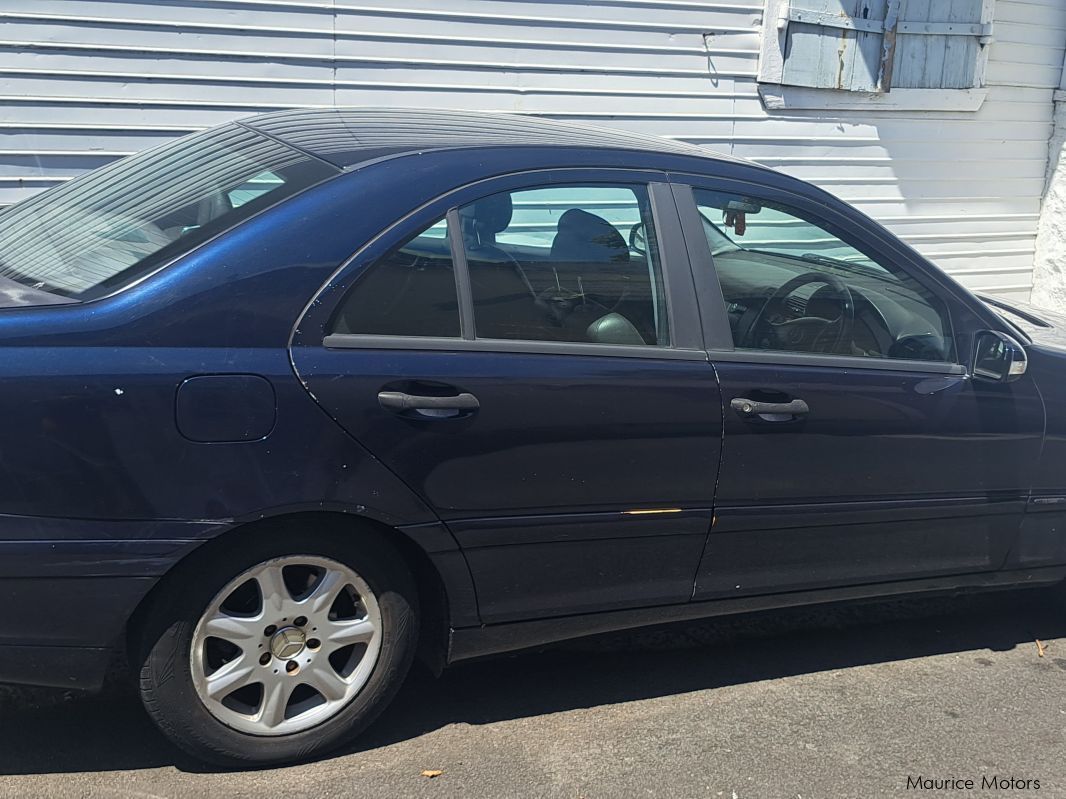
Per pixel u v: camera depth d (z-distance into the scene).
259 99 5.91
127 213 2.96
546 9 6.42
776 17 7.01
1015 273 8.50
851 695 3.52
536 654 3.68
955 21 7.59
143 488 2.51
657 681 3.54
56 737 2.98
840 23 7.21
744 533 3.27
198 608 2.64
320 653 2.84
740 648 3.82
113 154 5.70
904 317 3.55
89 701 3.18
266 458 2.60
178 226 2.78
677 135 6.98
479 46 6.31
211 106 5.82
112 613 2.55
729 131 7.13
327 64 6.00
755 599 3.38
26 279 2.74
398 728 3.15
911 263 3.57
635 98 6.79
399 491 2.76
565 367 2.94
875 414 3.35
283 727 2.84
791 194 3.40
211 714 2.73
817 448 3.28
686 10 6.77
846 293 3.47
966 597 4.42
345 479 2.68
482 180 2.95
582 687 3.47
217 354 2.56
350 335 2.72
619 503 3.05
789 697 3.48
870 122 7.57
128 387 2.48
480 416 2.82
